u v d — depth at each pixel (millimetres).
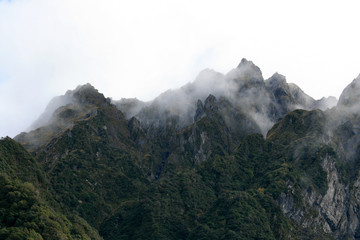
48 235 167875
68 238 178375
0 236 159500
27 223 168750
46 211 182375
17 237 158375
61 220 186125
